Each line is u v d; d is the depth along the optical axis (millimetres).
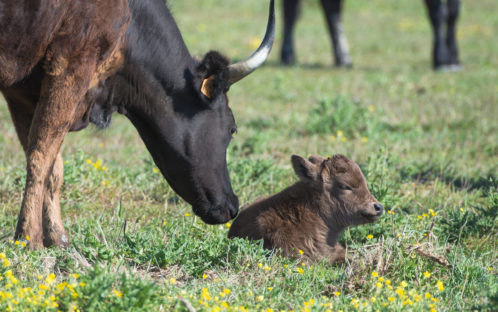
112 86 15664
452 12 51469
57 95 14469
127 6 14992
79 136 29016
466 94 39812
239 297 12906
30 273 13227
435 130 30891
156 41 15688
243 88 42156
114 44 14883
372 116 32281
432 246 15773
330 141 29016
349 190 16562
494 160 26312
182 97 16078
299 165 16656
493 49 64625
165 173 16750
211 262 14805
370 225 17531
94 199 20562
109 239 16016
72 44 14344
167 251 14469
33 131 14625
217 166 16594
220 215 16828
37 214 14789
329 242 16828
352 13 90438
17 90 14891
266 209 16734
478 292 13703
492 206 18094
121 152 26359
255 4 90625
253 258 14648
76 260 14000
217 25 75750
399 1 97688
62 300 11570
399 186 21422
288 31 54938
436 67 51750
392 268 14773
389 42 69750
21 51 14180
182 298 11742
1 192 20375
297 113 33531
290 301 12828
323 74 48188
